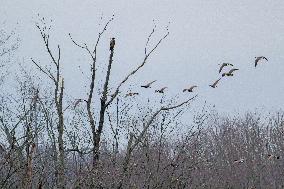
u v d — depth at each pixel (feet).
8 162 30.89
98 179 33.71
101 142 37.70
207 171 49.08
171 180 38.83
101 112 37.96
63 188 33.32
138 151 38.83
